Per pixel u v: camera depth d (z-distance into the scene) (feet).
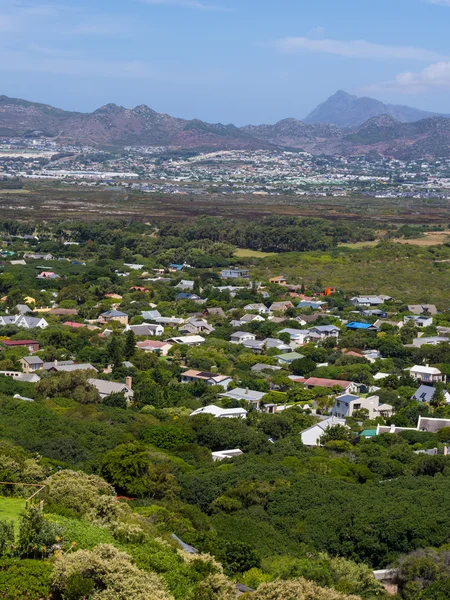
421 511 244.22
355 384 411.13
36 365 423.23
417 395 400.88
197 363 438.40
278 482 266.98
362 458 306.55
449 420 357.20
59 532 177.27
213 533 220.43
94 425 314.55
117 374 405.59
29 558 169.27
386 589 214.48
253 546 225.35
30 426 308.60
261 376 424.87
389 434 333.42
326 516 244.42
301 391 396.37
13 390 368.89
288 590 178.29
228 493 257.34
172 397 380.99
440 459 297.74
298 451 312.71
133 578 161.79
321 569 209.15
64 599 156.87
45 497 208.13
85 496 213.05
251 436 321.32
